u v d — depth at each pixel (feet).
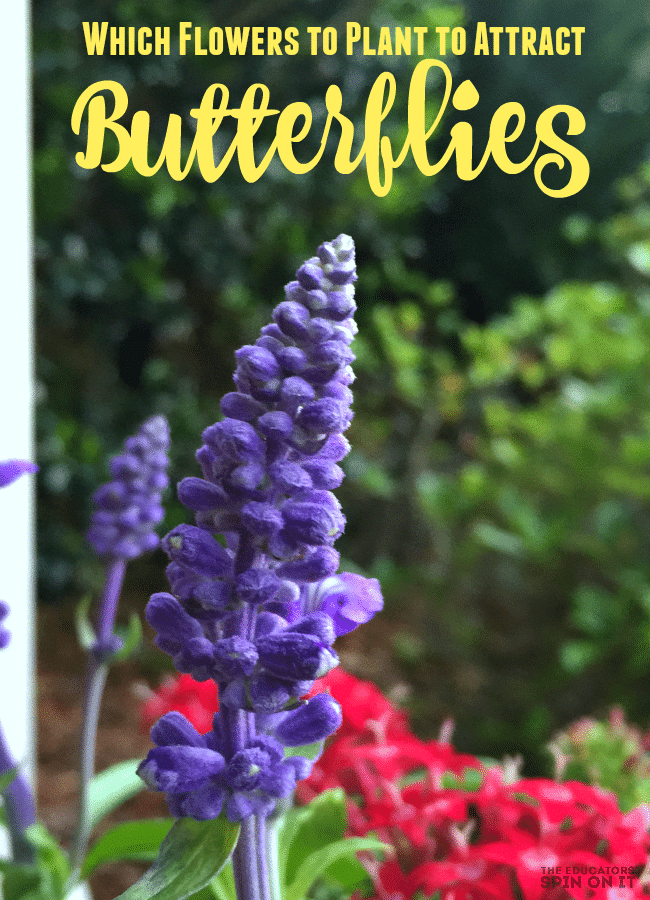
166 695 6.94
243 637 3.07
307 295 3.11
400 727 6.49
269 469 2.99
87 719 6.23
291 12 23.20
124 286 22.24
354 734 5.99
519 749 15.14
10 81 8.80
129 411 23.08
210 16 22.72
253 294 24.76
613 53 34.14
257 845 3.17
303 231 24.22
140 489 6.19
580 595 14.79
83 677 17.90
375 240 25.82
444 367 22.40
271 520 2.89
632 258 16.19
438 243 35.29
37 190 19.19
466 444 22.31
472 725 16.53
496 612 19.36
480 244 35.35
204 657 3.00
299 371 3.08
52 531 21.03
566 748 7.32
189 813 2.97
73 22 19.86
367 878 5.65
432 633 20.02
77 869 6.11
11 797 5.20
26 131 9.19
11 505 8.93
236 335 25.18
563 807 4.75
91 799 6.52
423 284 26.05
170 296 23.24
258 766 2.95
